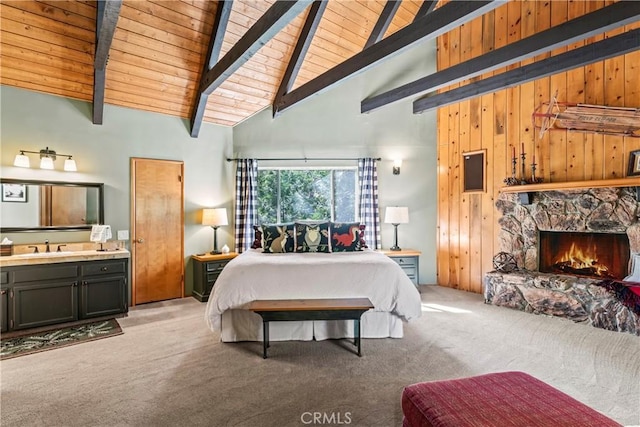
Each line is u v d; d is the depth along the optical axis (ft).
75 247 13.26
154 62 13.39
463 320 12.05
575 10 13.02
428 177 17.84
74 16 11.28
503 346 9.75
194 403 7.01
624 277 11.94
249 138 17.74
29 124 12.38
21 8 10.51
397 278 10.48
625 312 10.62
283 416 6.57
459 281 16.81
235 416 6.57
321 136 17.83
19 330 11.03
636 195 11.38
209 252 16.71
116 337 10.77
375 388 7.57
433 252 17.88
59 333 11.07
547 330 10.96
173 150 15.84
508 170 15.05
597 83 12.54
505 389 4.87
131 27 11.98
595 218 12.34
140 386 7.70
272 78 16.19
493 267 15.34
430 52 17.84
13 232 12.14
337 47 16.30
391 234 17.76
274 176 18.10
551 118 12.66
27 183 12.35
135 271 14.67
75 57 12.21
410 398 4.93
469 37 16.44
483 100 15.89
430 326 11.48
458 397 4.71
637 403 6.86
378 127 17.81
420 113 17.58
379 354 9.35
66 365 8.78
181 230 16.05
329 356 9.25
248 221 17.21
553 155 13.70
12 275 10.89
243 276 10.18
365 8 15.21
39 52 11.62
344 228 13.94
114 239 14.21
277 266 10.42
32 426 6.30
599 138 12.48
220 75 12.69
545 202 13.67
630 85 11.82
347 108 17.81
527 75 12.46
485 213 15.81
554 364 8.59
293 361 8.96
